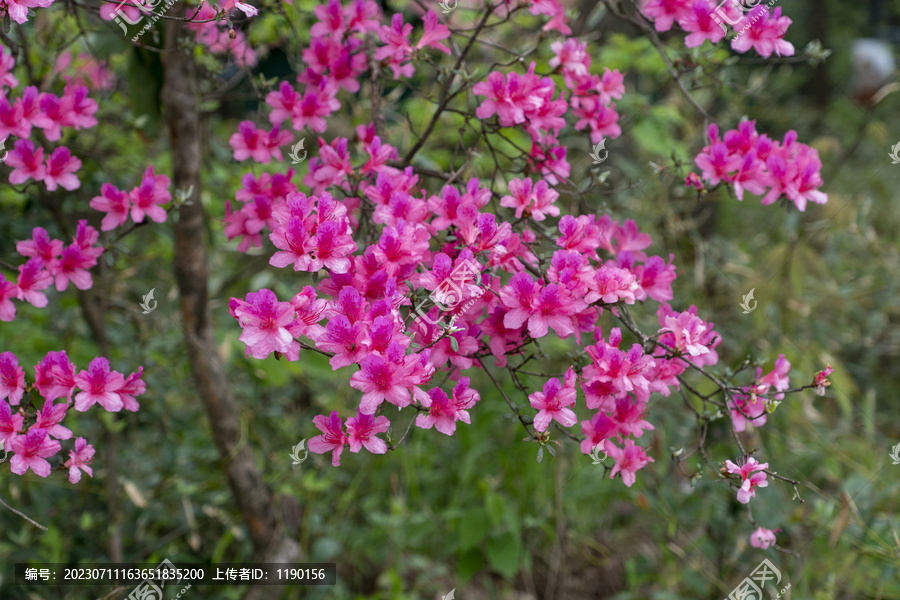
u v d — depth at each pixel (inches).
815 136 164.2
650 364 66.4
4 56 71.8
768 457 95.0
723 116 106.3
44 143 81.3
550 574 102.4
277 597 91.3
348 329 63.2
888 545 86.4
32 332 87.8
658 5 72.4
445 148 105.6
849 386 101.9
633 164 109.2
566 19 73.4
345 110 90.9
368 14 76.3
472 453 97.3
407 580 105.2
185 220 83.5
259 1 78.3
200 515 96.0
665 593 94.4
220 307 96.0
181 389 100.9
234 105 117.3
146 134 89.4
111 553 89.0
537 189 69.2
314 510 96.9
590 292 65.9
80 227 71.4
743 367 70.7
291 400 107.9
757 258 119.9
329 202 65.4
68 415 88.5
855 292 116.4
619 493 98.0
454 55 77.4
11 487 85.0
